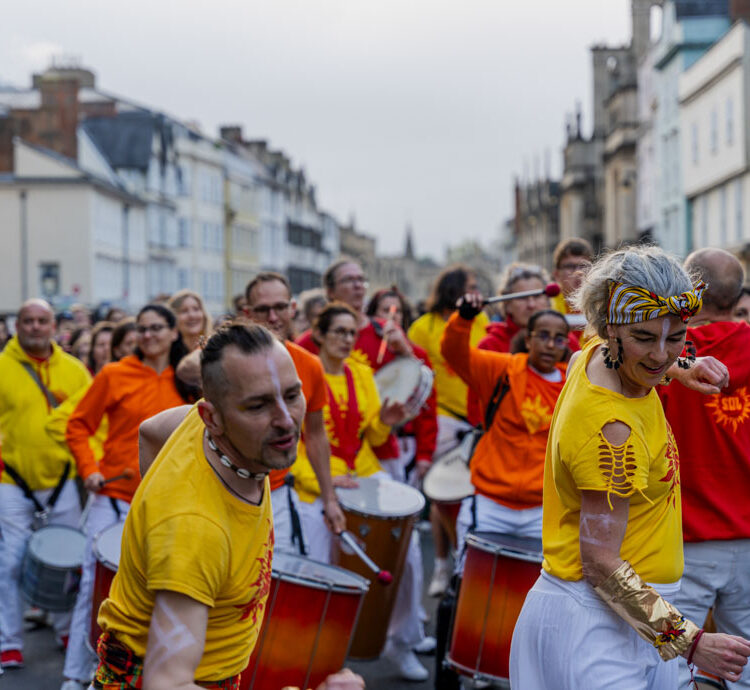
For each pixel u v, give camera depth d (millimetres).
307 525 6496
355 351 8859
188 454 3008
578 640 3564
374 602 6375
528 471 6117
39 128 53500
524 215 105875
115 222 55719
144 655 3016
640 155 56625
